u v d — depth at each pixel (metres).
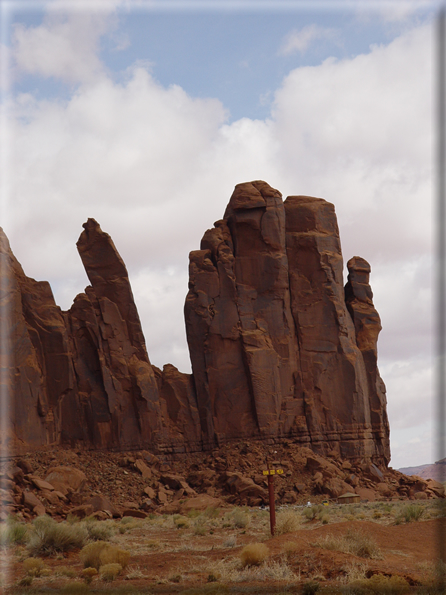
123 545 25.61
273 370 62.16
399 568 16.41
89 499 46.22
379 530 23.14
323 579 15.44
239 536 27.58
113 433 60.41
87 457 58.06
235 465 57.38
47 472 51.25
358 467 58.97
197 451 62.22
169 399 64.06
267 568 16.58
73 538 24.03
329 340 63.69
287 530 24.69
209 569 17.78
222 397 62.69
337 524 23.80
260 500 51.19
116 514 44.25
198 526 31.42
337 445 60.75
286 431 61.03
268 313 64.06
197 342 64.62
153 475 57.16
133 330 64.12
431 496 57.41
